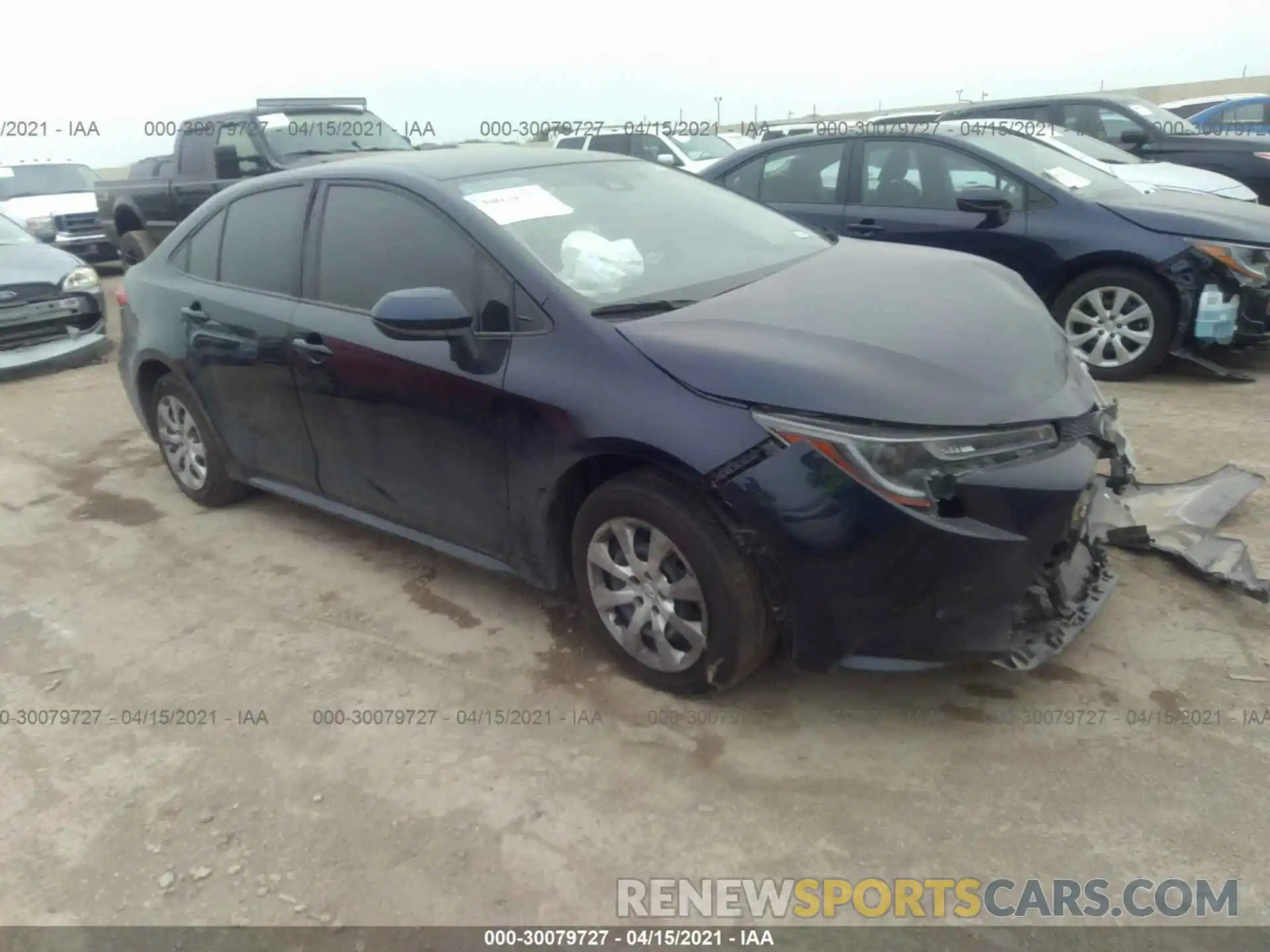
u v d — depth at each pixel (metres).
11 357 7.56
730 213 4.00
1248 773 2.59
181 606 3.88
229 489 4.73
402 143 11.02
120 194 11.73
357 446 3.71
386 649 3.46
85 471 5.50
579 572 3.16
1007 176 6.00
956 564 2.53
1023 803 2.55
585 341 2.94
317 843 2.58
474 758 2.86
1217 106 14.29
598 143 14.12
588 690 3.13
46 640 3.70
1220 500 3.80
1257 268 5.36
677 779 2.72
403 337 3.04
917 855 2.42
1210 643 3.12
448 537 3.56
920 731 2.83
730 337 2.82
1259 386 5.62
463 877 2.44
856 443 2.51
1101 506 3.17
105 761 2.97
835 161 6.64
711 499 2.70
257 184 4.23
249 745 3.00
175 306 4.46
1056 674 3.03
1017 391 2.73
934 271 3.46
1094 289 5.78
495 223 3.28
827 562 2.55
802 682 3.08
